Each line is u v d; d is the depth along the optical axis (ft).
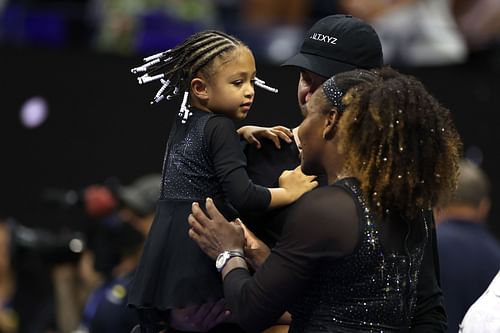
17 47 47.91
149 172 47.34
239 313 21.44
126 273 37.04
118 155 47.52
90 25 51.06
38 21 50.98
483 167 47.21
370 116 21.03
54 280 43.37
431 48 49.29
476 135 47.34
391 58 48.78
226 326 24.22
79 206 40.86
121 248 38.29
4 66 47.91
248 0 52.39
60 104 47.70
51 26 50.90
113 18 50.57
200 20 51.37
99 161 47.60
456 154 21.65
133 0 51.06
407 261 21.38
